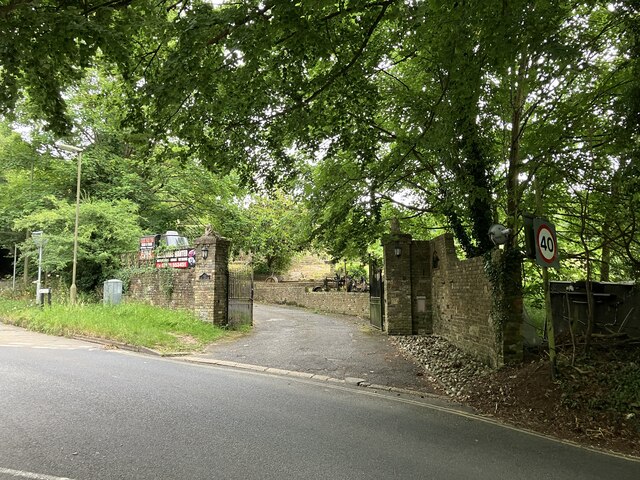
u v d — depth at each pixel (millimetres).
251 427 5527
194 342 12445
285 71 6980
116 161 22672
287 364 10078
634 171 7473
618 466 4863
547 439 5734
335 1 5352
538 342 10062
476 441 5480
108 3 5602
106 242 19562
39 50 5383
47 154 22781
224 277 15820
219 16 5559
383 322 15727
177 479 4008
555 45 6039
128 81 6652
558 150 8344
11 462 4262
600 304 10125
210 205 25266
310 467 4383
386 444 5160
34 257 20359
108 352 10781
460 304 11242
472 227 12117
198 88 6215
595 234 9078
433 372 9500
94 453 4543
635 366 7277
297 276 39219
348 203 12531
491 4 5707
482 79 7730
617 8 6918
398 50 9828
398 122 10953
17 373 7918
